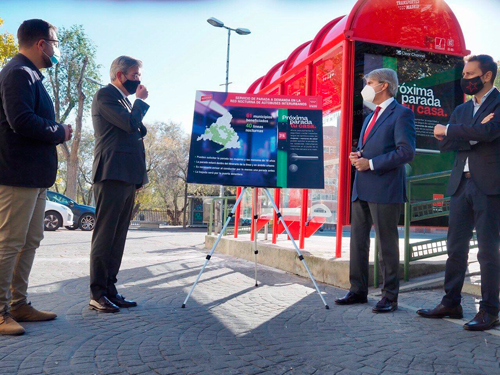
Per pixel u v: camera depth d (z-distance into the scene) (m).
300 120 5.06
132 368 2.68
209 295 4.91
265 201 8.80
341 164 5.99
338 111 6.46
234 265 7.46
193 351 3.01
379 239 4.37
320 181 4.97
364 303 4.59
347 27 6.03
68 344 3.09
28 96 3.29
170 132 40.56
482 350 3.09
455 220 3.90
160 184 41.81
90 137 46.59
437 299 4.67
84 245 10.69
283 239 9.17
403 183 4.44
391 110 4.49
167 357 2.88
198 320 3.83
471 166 3.73
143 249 10.61
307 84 7.28
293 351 3.05
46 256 8.18
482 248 3.65
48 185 3.50
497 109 3.61
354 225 4.66
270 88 9.07
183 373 2.62
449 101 6.54
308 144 5.02
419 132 6.39
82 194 49.38
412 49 6.35
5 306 3.34
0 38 19.69
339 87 6.48
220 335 3.40
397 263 4.29
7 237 3.32
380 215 4.34
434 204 6.42
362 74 6.11
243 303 4.54
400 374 2.65
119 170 4.09
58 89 34.19
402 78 6.30
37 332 3.36
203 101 4.99
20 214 3.36
